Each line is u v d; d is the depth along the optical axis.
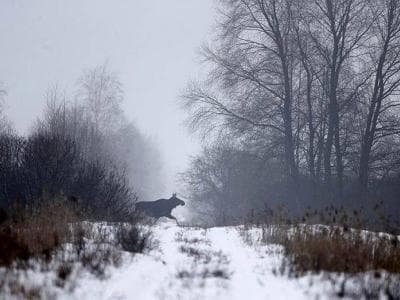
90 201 38.81
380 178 66.69
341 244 23.94
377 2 64.56
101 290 17.38
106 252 22.08
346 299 17.22
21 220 26.52
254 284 19.25
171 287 18.44
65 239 24.41
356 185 64.56
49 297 15.45
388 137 66.31
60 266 18.92
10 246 20.50
